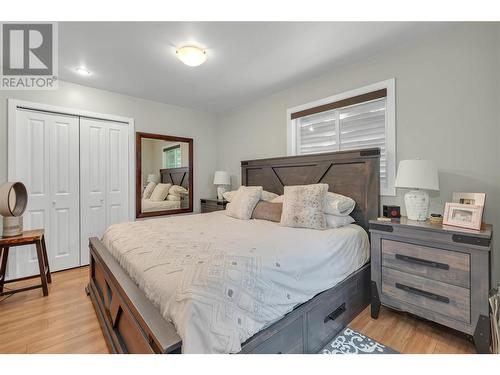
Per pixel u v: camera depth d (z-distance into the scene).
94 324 1.89
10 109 2.73
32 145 2.88
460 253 1.57
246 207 2.83
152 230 2.16
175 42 2.21
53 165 3.03
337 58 2.55
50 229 3.02
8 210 2.33
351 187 2.59
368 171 2.45
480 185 1.89
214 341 0.97
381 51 2.42
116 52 2.37
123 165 3.58
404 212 2.31
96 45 2.25
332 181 2.75
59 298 2.33
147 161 3.82
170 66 2.68
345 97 2.72
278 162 3.35
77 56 2.45
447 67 2.05
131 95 3.61
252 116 3.96
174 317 1.00
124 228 2.28
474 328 1.51
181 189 4.21
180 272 1.21
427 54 2.15
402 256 1.83
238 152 4.27
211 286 1.08
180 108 4.19
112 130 3.49
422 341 1.67
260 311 1.20
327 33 2.12
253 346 1.14
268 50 2.37
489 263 1.48
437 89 2.10
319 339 1.59
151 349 1.00
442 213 2.08
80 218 3.23
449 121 2.04
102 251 2.04
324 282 1.66
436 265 1.67
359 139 2.70
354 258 2.03
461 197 1.86
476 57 1.91
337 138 2.88
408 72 2.27
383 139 2.52
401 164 1.99
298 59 2.56
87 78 2.98
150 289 1.21
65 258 3.12
